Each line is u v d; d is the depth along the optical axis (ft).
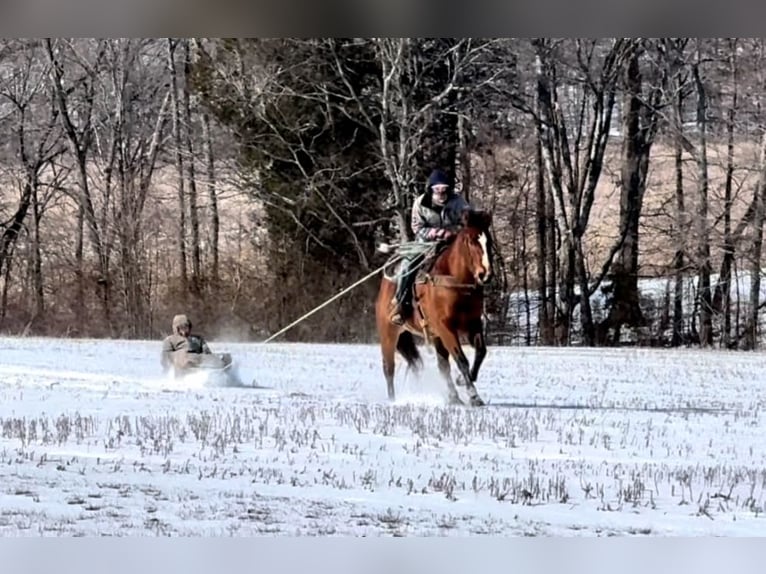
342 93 171.01
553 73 170.71
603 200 187.83
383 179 171.12
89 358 104.17
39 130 185.57
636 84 170.71
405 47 164.66
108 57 184.14
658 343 172.86
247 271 173.88
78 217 182.50
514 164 179.11
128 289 176.76
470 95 171.83
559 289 172.76
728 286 168.86
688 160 171.42
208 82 173.27
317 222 170.81
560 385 88.38
